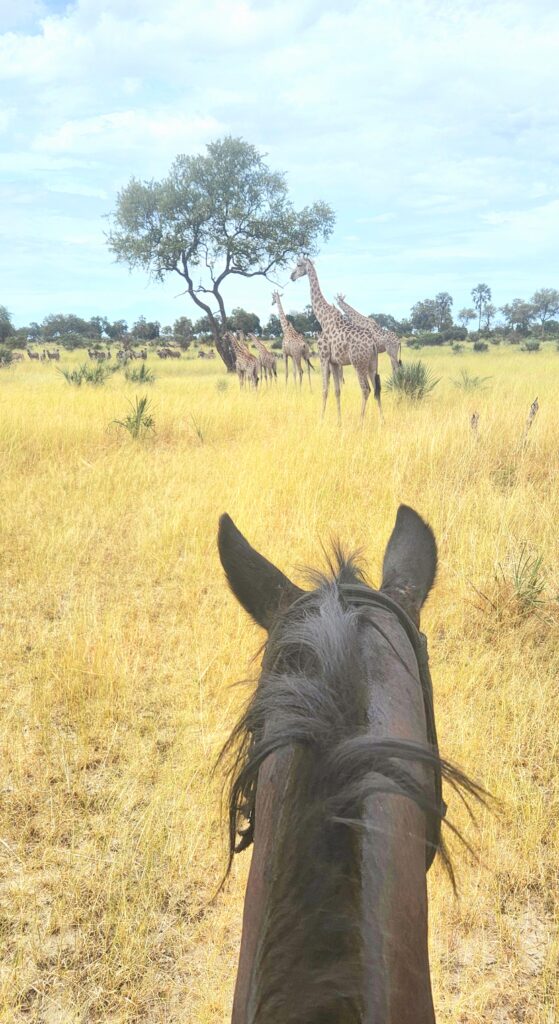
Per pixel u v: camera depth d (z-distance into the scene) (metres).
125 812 3.28
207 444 11.06
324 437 9.76
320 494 7.26
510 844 3.01
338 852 0.80
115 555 6.54
